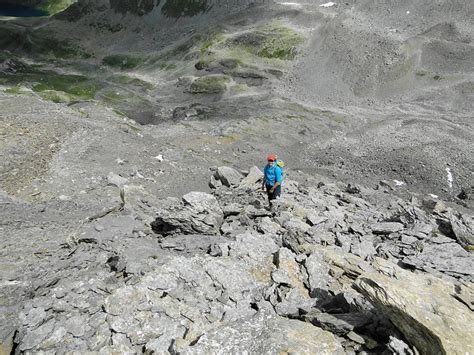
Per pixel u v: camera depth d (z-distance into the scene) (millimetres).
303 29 149750
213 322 8539
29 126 33406
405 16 148000
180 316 8594
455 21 137500
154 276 9727
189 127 77250
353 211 23141
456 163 61000
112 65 169500
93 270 10828
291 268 11453
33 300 8938
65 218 17688
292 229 14273
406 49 122938
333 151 68125
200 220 14656
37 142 30812
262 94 118312
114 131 38625
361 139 74562
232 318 8648
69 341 7715
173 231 14570
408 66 117312
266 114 89625
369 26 140750
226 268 10812
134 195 19109
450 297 8414
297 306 9266
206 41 157375
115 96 124188
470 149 65938
